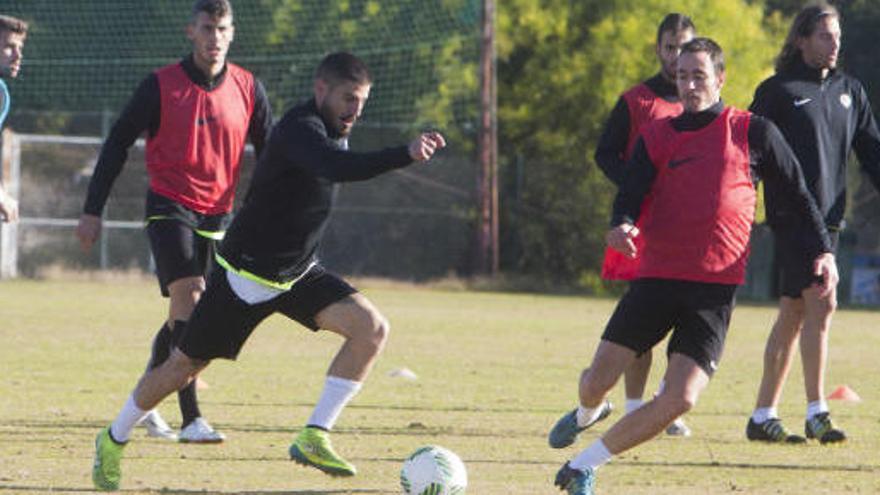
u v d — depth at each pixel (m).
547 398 36.88
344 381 21.97
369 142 106.00
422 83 108.31
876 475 24.66
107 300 74.00
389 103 108.31
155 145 27.16
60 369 41.38
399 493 21.89
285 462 25.02
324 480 23.08
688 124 20.89
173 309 26.45
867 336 64.44
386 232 103.12
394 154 19.84
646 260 21.03
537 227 103.94
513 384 40.34
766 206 28.53
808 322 28.33
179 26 113.31
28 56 113.31
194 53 27.45
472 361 47.34
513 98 110.56
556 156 108.81
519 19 109.00
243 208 21.86
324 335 57.31
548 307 80.12
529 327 63.94
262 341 53.88
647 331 20.97
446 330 60.84
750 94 100.69
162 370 22.02
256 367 43.75
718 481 23.69
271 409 33.19
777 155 21.03
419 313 71.56
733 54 101.38
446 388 38.88
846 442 28.64
